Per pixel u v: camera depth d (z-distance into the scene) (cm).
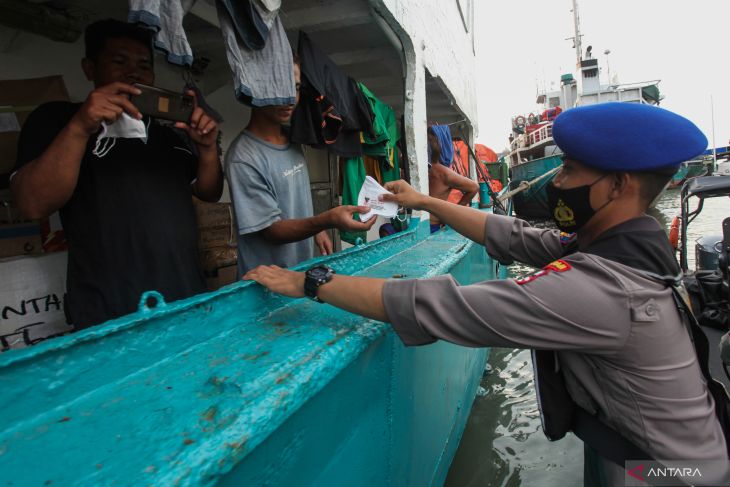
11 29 188
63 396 70
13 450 59
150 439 61
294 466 86
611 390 98
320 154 409
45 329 164
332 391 100
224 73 294
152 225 138
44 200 115
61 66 213
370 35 305
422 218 297
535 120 2630
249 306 113
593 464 120
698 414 93
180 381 79
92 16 214
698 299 341
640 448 98
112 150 137
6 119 163
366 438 122
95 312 132
